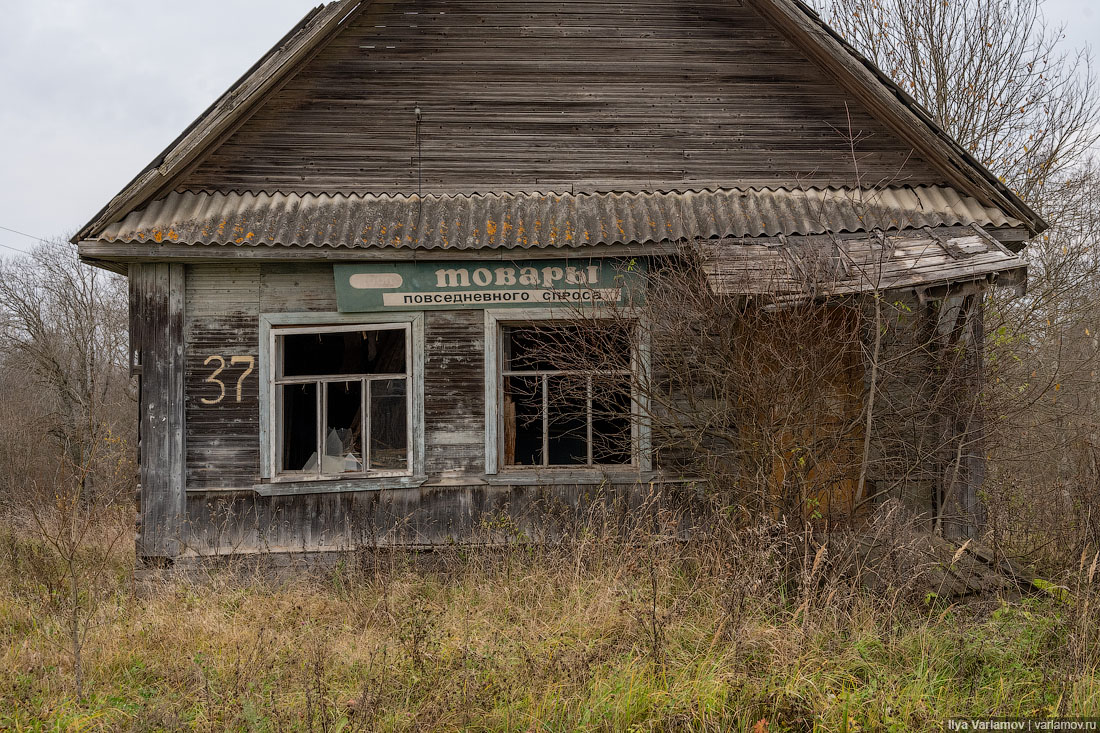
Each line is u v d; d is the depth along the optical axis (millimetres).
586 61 8320
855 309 6789
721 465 6773
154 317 7672
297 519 7691
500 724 4664
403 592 6742
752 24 8344
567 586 6344
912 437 6918
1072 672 4715
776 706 4543
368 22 8203
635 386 7027
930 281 6590
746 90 8336
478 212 7879
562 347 7543
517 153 8258
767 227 7496
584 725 4527
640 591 6004
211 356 7738
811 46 8055
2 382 27203
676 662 5023
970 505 7492
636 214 7789
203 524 7656
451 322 7820
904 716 4496
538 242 7402
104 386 25594
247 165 8062
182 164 7621
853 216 7668
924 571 5820
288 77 8086
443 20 8250
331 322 7785
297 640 5906
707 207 7875
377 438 7914
